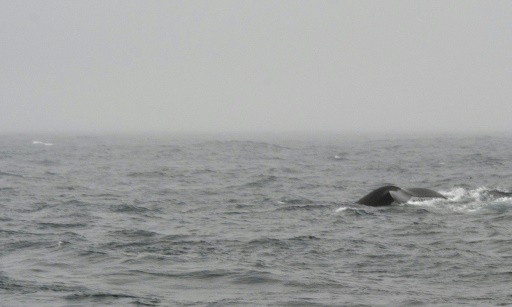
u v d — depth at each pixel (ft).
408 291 173.06
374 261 208.85
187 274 191.42
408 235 251.39
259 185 439.63
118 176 508.94
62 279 186.91
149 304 162.30
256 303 163.12
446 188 427.74
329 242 238.48
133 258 211.61
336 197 374.02
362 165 605.31
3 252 224.53
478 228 262.06
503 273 191.42
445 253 219.00
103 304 162.40
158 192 403.34
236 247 231.71
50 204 343.26
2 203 345.92
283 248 229.45
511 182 451.94
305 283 181.27
